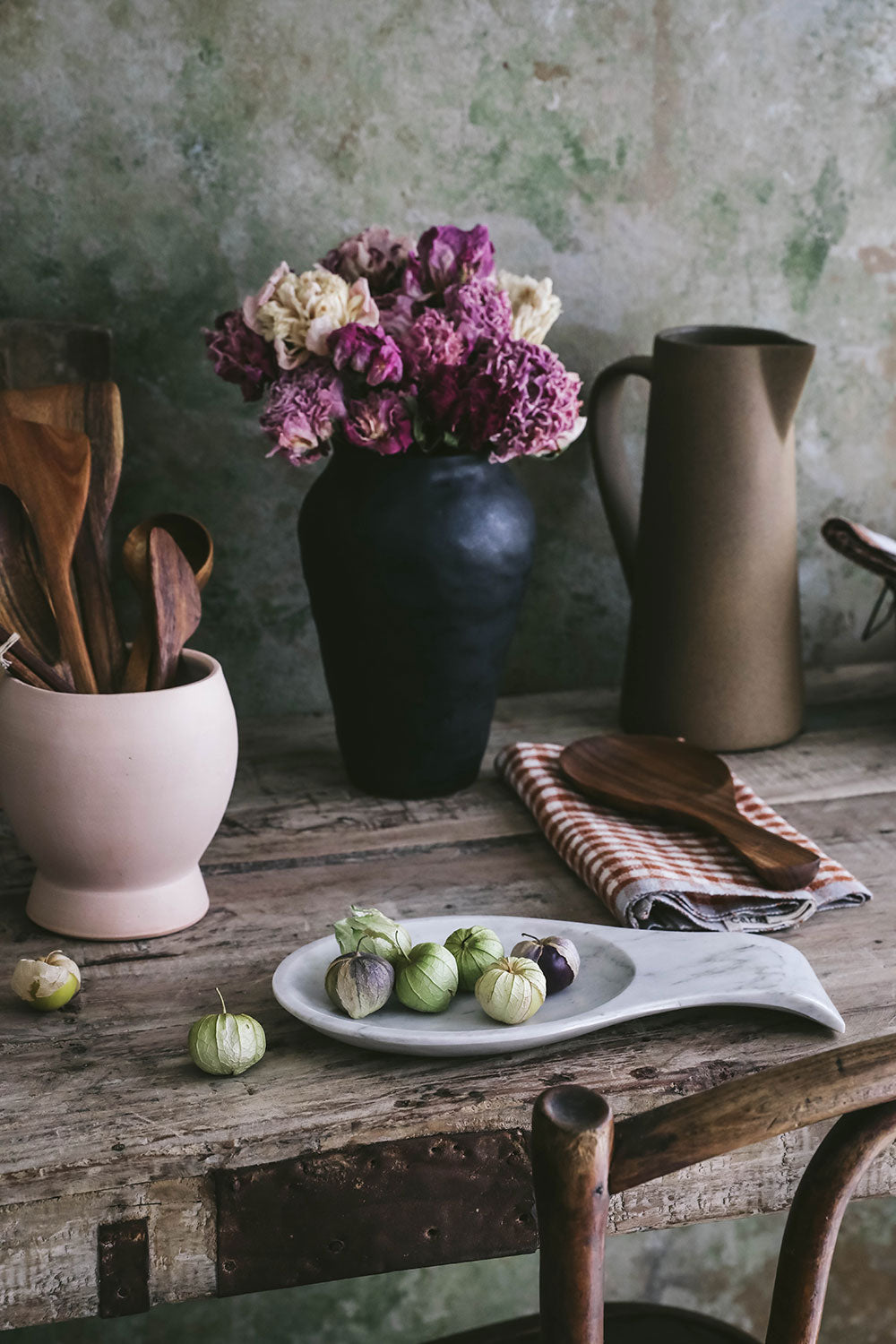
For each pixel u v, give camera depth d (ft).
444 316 3.04
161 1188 2.02
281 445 2.96
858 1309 5.10
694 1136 1.58
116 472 2.90
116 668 2.89
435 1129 2.10
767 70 3.87
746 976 2.36
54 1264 2.00
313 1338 4.68
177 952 2.60
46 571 2.71
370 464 3.07
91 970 2.53
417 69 3.64
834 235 4.08
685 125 3.87
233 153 3.59
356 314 2.99
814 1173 1.80
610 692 4.26
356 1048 2.29
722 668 3.60
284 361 2.97
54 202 3.51
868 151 4.02
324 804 3.35
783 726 3.70
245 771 3.57
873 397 4.26
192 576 2.74
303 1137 2.06
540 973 2.28
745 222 4.00
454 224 3.81
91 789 2.45
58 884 2.65
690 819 3.02
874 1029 2.35
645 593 3.67
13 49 3.36
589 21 3.71
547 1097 1.60
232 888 2.88
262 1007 2.42
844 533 3.59
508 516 3.11
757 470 3.48
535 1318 3.55
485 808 3.34
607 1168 1.57
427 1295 4.74
